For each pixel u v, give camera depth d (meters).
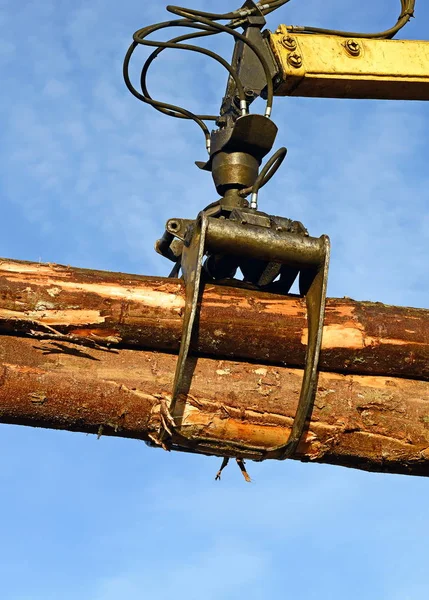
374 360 4.23
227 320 4.10
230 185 4.69
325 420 4.14
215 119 5.05
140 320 4.05
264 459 4.09
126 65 5.02
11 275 4.03
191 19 5.06
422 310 4.38
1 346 3.96
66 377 3.94
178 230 4.44
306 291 4.21
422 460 4.20
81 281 4.07
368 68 5.42
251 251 4.04
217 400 4.04
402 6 5.70
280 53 5.23
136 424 4.01
